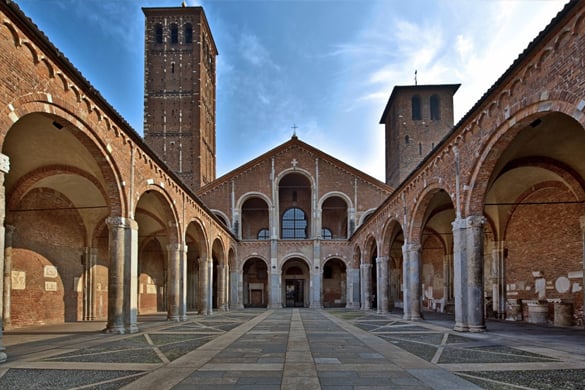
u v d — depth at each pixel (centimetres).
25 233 2158
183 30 5731
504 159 1750
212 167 6469
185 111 5572
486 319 2545
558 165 1881
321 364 1023
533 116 1281
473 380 847
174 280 2519
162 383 832
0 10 1040
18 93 1113
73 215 2556
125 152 1762
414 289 2458
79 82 1384
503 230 2598
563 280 2134
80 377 892
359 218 4794
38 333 1792
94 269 2688
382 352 1216
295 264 5169
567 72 1088
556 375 894
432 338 1548
